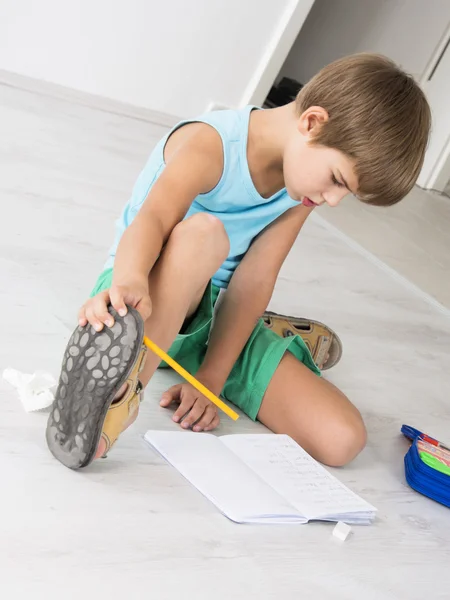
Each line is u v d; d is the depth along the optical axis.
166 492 1.11
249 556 1.05
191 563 1.00
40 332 1.39
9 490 1.00
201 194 1.28
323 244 2.66
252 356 1.42
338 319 2.09
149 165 1.38
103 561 0.94
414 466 1.41
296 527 1.15
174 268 1.13
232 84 3.46
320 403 1.37
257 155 1.27
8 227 1.81
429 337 2.25
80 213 2.06
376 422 1.62
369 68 1.17
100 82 3.23
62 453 1.06
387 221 3.32
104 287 1.34
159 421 1.28
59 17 3.07
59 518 0.98
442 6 4.29
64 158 2.45
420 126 1.17
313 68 5.02
